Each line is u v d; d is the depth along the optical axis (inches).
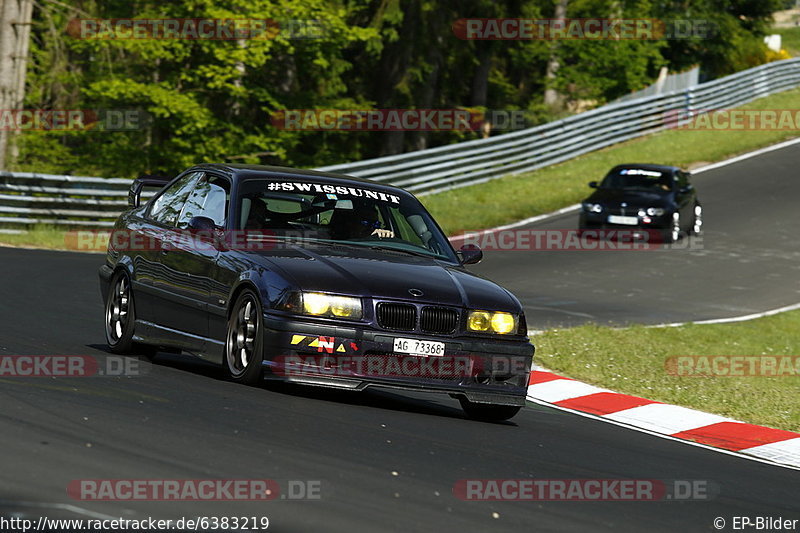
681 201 3464.6
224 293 1100.5
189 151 4702.3
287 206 1173.1
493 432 1042.7
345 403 1082.1
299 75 5575.8
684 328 2153.1
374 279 1057.5
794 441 1261.1
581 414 1316.4
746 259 3221.0
